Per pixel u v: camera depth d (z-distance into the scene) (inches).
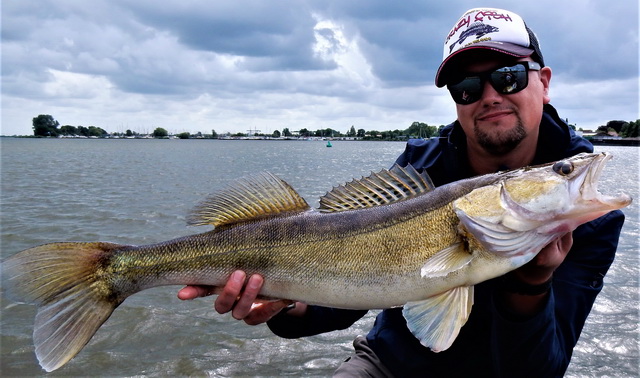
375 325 35.6
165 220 112.0
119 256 29.0
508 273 25.1
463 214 25.4
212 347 51.0
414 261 26.5
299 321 34.8
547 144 31.1
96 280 28.9
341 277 27.4
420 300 26.6
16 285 27.6
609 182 202.1
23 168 291.6
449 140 32.9
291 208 29.5
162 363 47.8
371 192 29.2
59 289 28.3
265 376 45.5
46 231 99.0
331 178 219.5
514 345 25.0
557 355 26.1
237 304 28.3
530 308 24.7
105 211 123.7
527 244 24.5
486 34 29.1
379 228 27.3
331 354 49.8
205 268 28.7
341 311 36.4
